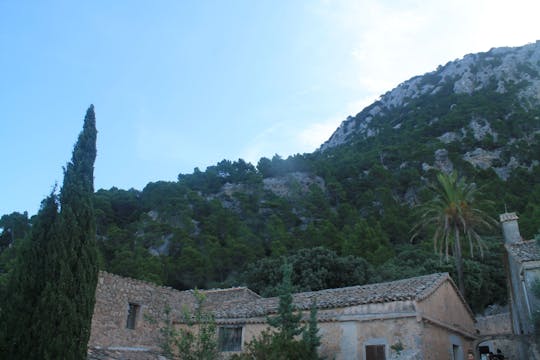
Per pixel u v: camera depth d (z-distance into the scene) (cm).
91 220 1326
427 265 4219
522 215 5506
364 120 17888
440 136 11656
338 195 9250
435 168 9450
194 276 5538
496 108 11819
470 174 8631
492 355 2128
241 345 1822
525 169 8444
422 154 10131
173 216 7725
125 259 5369
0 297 1231
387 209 7481
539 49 15312
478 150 10150
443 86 15638
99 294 1717
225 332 1877
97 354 1584
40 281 1202
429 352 1559
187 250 5903
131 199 8662
